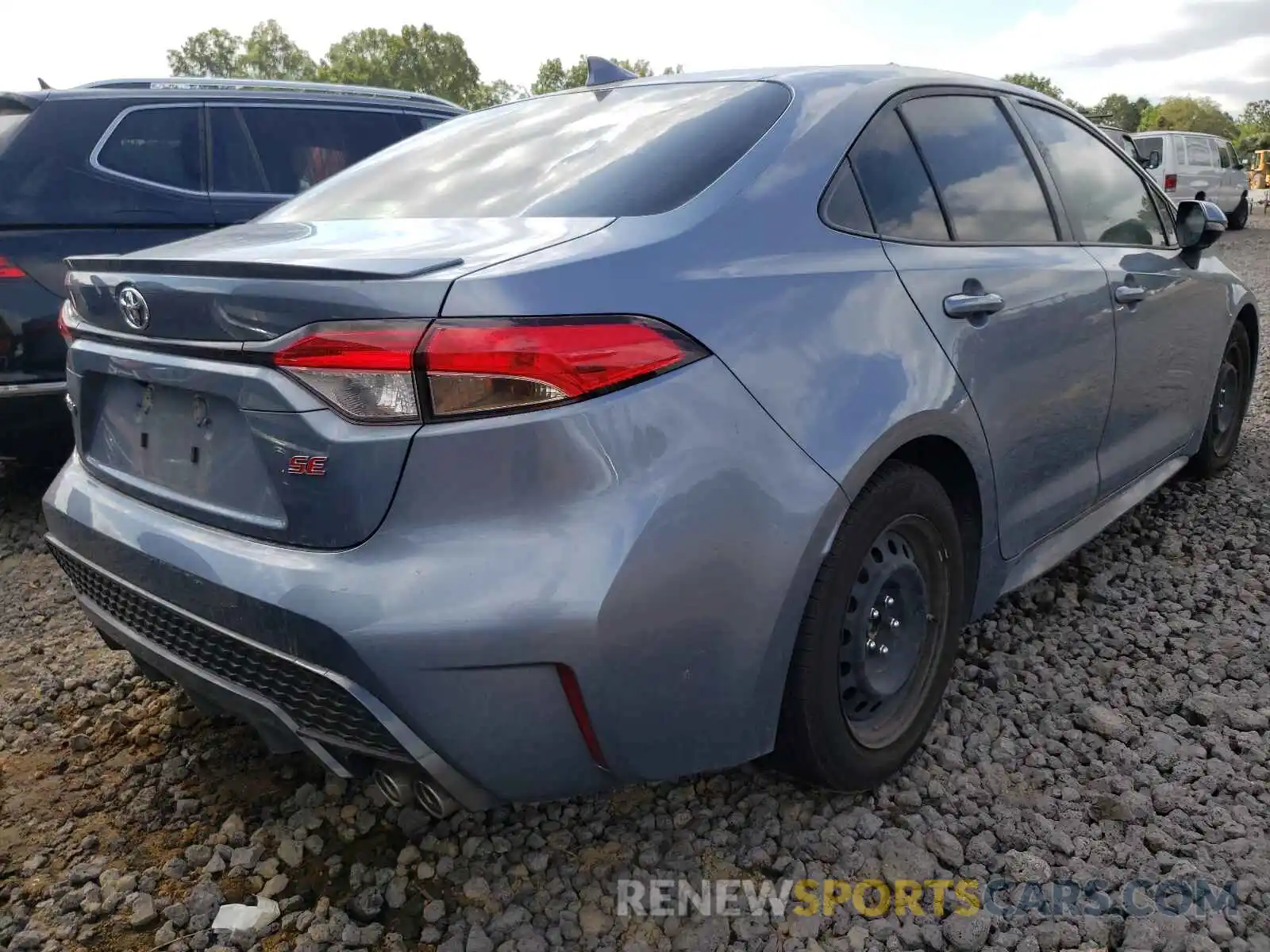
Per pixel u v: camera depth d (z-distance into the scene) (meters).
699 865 2.15
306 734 1.86
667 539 1.73
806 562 1.92
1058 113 3.28
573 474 1.67
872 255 2.25
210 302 1.82
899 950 1.90
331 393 1.68
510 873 2.15
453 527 1.67
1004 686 2.80
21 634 3.37
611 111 2.52
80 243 4.45
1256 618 3.16
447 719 1.69
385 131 5.70
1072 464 3.02
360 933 1.98
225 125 5.06
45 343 4.29
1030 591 3.41
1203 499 4.21
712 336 1.84
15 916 2.05
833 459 1.95
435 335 1.62
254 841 2.27
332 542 1.73
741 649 1.87
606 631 1.68
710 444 1.79
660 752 1.85
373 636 1.65
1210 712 2.63
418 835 2.28
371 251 1.85
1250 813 2.24
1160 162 19.45
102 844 2.28
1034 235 2.88
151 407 2.11
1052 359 2.74
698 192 2.05
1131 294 3.16
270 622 1.76
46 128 4.51
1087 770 2.42
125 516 2.12
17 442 4.41
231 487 1.91
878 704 2.31
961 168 2.67
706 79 2.58
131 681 2.98
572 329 1.68
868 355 2.09
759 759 2.23
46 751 2.64
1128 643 3.05
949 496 2.54
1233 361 4.35
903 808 2.30
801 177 2.19
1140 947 1.86
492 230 1.96
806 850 2.17
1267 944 1.87
